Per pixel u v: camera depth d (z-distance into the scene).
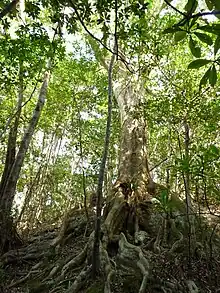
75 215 9.70
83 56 11.83
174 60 10.07
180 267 5.79
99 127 14.56
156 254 6.62
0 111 13.09
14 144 9.29
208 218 8.70
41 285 6.05
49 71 9.67
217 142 10.57
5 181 8.70
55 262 7.06
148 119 8.98
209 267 5.82
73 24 5.23
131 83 12.21
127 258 6.38
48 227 12.01
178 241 6.87
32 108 14.98
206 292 5.26
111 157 14.46
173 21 9.07
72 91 12.23
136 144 10.69
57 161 18.05
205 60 2.21
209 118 7.78
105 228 7.38
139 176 9.61
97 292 5.36
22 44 7.75
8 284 6.56
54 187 17.19
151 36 8.72
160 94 9.09
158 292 5.33
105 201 8.91
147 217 8.30
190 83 8.32
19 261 7.60
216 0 1.95
